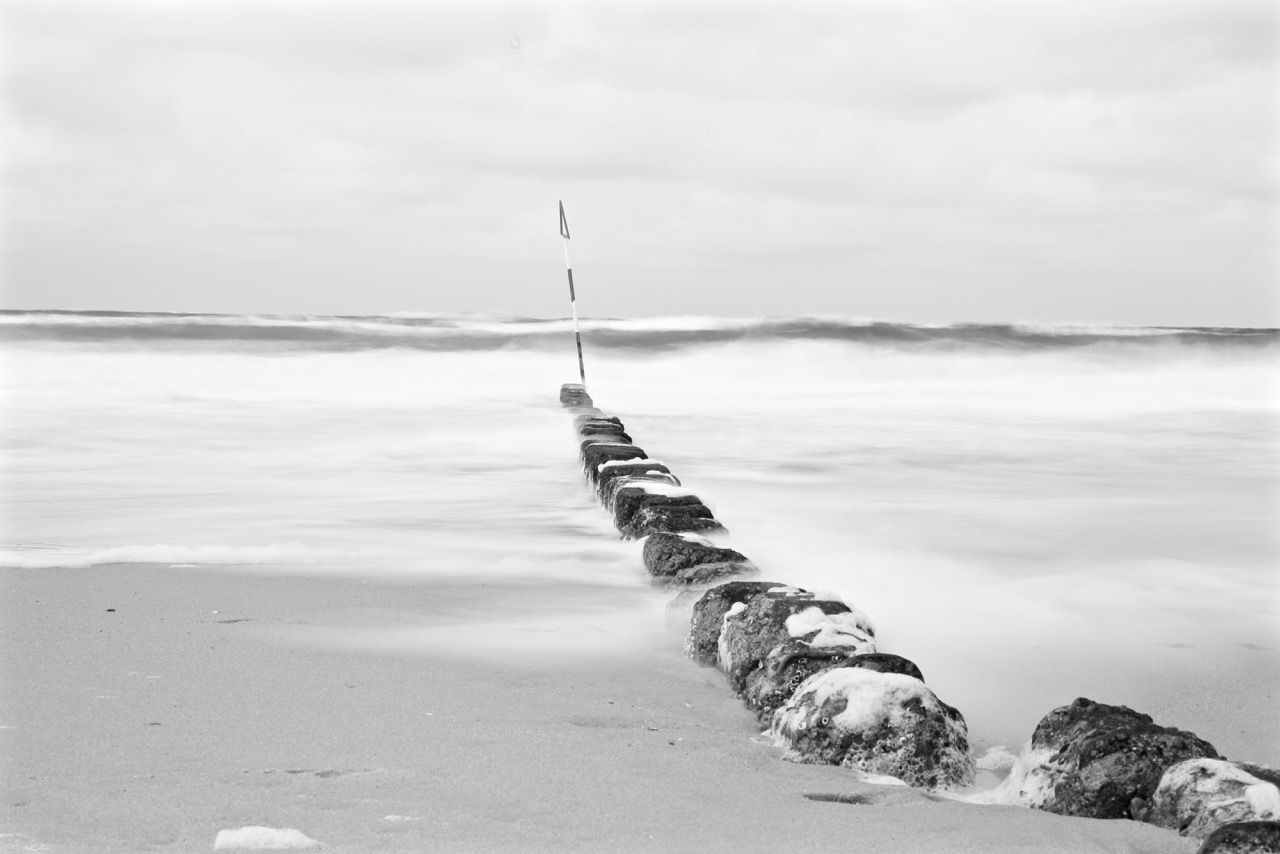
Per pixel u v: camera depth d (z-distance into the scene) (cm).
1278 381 2962
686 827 351
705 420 1978
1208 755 386
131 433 1672
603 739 439
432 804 364
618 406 2258
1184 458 1501
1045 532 953
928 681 556
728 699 504
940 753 417
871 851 335
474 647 577
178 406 2105
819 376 3172
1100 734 387
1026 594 731
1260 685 552
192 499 1081
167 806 356
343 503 1065
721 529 840
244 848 323
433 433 1702
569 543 868
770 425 1897
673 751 428
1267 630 650
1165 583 768
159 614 622
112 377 2766
